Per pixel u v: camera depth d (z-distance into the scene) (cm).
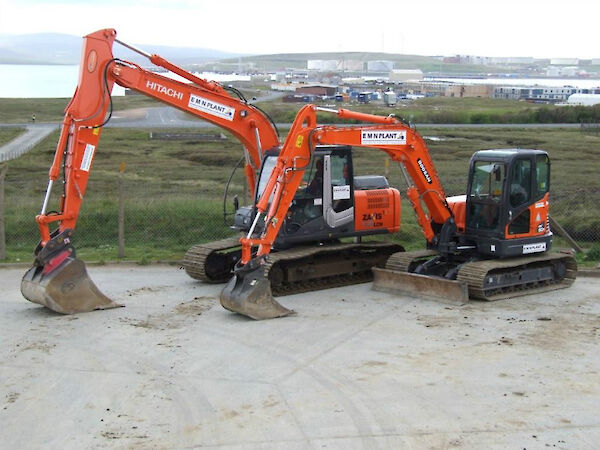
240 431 853
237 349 1161
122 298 1495
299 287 1567
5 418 893
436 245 1603
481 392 967
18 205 2300
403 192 2956
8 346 1170
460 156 4578
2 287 1585
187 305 1441
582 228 2070
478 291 1438
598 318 1336
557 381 1005
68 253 1376
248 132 1552
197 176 3762
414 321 1320
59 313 1366
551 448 802
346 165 1605
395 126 1516
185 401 946
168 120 7781
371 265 1691
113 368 1072
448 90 13288
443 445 811
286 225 1534
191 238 2059
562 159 4416
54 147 4953
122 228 1872
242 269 1340
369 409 913
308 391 978
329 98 10775
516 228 1526
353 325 1297
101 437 839
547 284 1586
